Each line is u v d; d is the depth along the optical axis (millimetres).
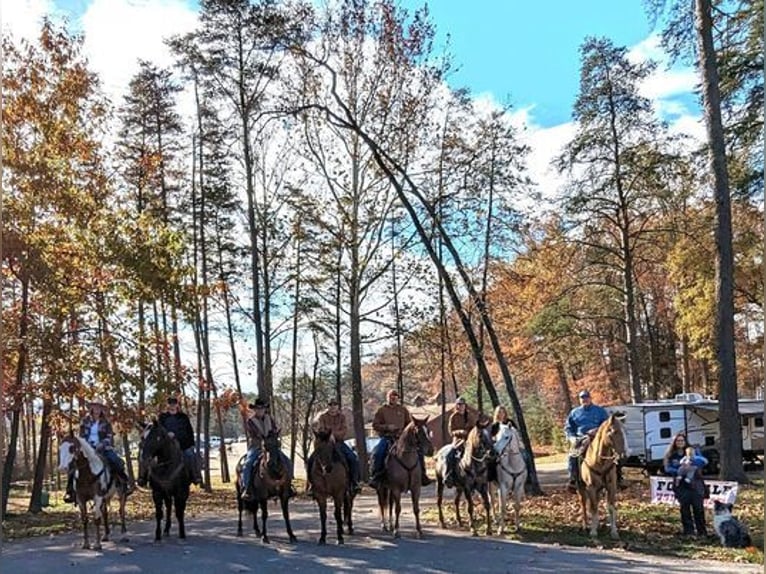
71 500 13984
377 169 26297
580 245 30984
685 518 13195
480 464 14211
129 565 11727
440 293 28234
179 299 21359
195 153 31078
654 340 40281
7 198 19156
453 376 34469
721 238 18438
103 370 19438
